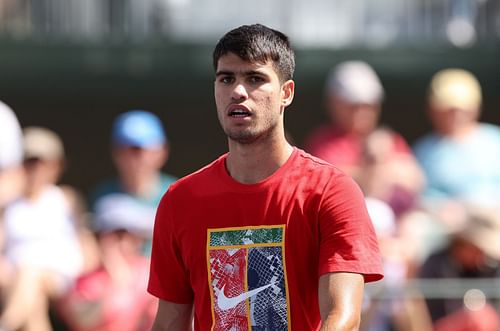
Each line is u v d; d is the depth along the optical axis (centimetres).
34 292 1995
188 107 2970
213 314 1078
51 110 2919
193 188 1089
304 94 2880
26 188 2095
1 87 2766
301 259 1052
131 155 2128
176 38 2761
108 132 2952
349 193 1051
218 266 1071
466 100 2259
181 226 1088
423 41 2764
